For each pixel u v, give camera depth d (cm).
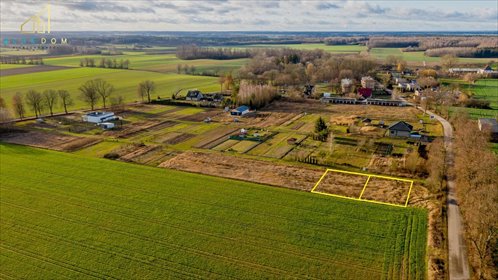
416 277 4288
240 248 4856
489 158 6512
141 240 5047
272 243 4956
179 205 5978
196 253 4766
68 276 4375
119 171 7400
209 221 5500
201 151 8600
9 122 10450
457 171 6812
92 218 5603
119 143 9256
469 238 4941
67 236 5150
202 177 7075
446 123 10506
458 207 5741
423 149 8400
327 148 8638
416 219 5462
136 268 4497
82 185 6731
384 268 4447
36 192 6462
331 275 4347
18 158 8162
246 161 7919
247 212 5744
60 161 7975
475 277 4244
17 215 5700
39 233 5228
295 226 5341
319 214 5656
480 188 5538
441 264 4453
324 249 4816
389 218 5506
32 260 4659
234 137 9631
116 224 5434
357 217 5550
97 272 4434
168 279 4312
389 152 8275
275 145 8975
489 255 4509
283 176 7094
